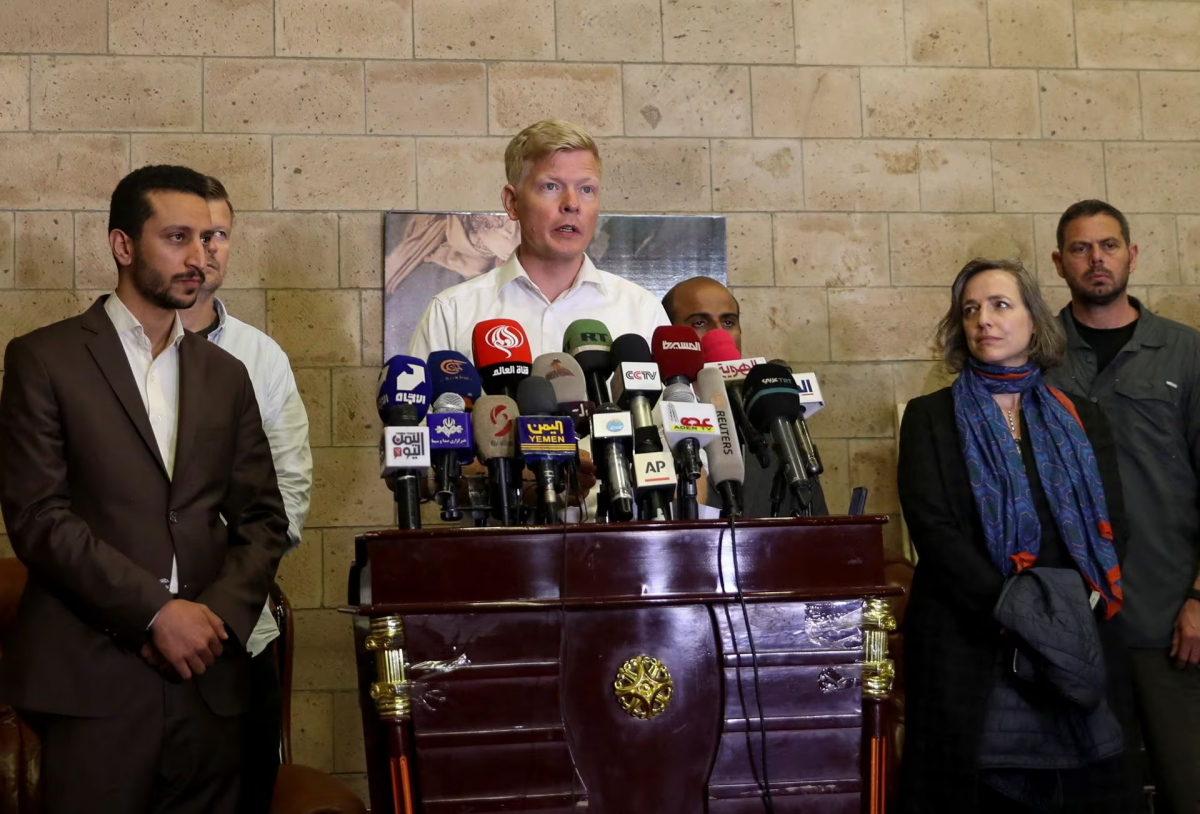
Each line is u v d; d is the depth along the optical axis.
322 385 4.84
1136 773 2.82
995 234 5.29
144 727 2.31
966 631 2.83
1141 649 3.46
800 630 1.92
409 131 5.01
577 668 1.87
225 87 4.91
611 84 5.15
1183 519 3.56
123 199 2.61
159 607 2.29
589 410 2.24
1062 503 2.90
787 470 2.17
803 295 5.16
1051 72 5.39
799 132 5.24
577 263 3.01
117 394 2.46
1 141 4.77
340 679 4.72
